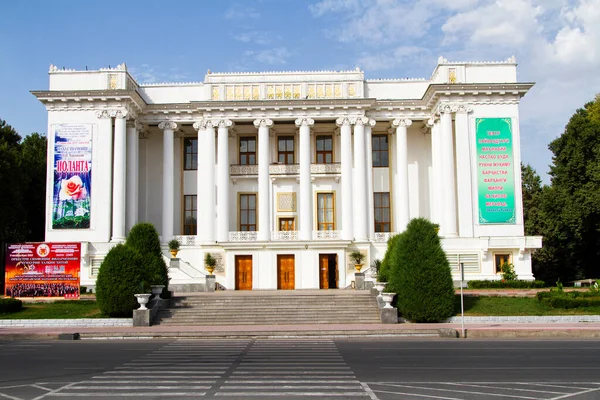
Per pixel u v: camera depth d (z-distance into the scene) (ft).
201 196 149.07
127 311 94.32
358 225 146.82
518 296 106.22
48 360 56.65
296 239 147.13
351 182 149.38
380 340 75.00
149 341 75.92
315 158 161.58
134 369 50.60
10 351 64.69
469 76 145.28
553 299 98.73
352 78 152.56
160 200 158.81
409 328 82.53
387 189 160.45
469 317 92.17
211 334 79.97
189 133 161.89
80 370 50.19
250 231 154.40
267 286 140.97
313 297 102.47
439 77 145.89
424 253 93.50
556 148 172.45
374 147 162.81
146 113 154.10
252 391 40.45
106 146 142.10
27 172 171.53
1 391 41.11
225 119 150.71
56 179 140.97
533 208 189.98
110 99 142.51
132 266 95.81
